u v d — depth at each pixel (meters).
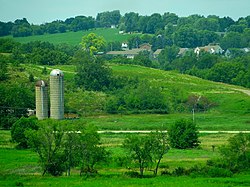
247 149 161.75
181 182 136.25
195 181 138.25
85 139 159.88
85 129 162.88
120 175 153.00
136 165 160.12
